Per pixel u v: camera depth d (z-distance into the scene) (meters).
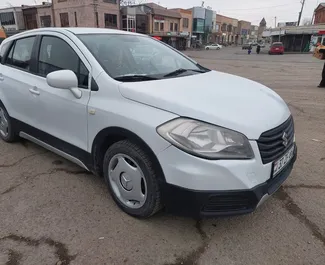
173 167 2.09
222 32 86.62
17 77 3.53
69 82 2.57
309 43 44.75
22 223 2.46
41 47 3.28
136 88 2.36
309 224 2.50
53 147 3.21
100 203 2.75
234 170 2.01
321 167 3.54
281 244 2.27
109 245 2.23
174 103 2.17
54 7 40.19
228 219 2.55
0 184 3.06
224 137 2.04
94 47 2.86
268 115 2.28
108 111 2.43
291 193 2.97
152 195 2.28
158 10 50.03
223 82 2.84
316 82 10.59
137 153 2.29
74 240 2.27
